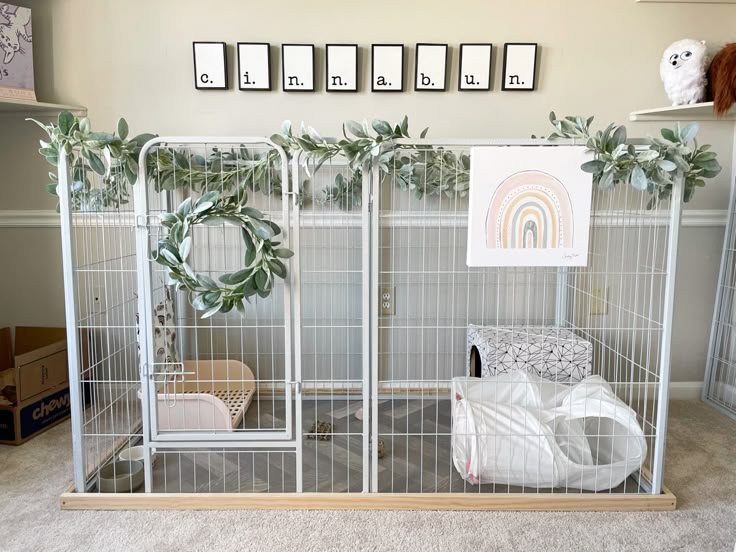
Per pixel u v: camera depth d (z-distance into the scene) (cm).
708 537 160
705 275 265
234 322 261
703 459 207
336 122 249
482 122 250
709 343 268
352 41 244
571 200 162
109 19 242
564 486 181
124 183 200
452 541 157
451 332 263
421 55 243
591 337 243
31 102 230
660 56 248
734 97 218
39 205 255
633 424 177
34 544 155
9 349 261
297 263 169
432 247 255
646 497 173
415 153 230
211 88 244
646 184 155
